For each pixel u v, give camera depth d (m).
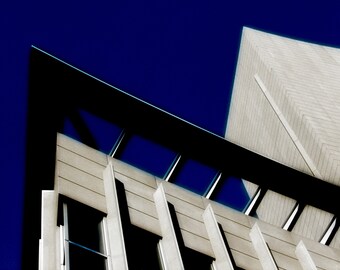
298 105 31.12
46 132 14.51
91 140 15.37
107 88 15.75
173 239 12.32
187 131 16.75
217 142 17.06
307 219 25.86
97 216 12.23
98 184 13.31
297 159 29.42
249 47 44.50
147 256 12.22
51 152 14.32
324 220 23.72
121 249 10.71
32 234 15.33
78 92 15.55
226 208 16.30
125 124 16.06
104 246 11.31
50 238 11.07
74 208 11.93
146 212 13.55
